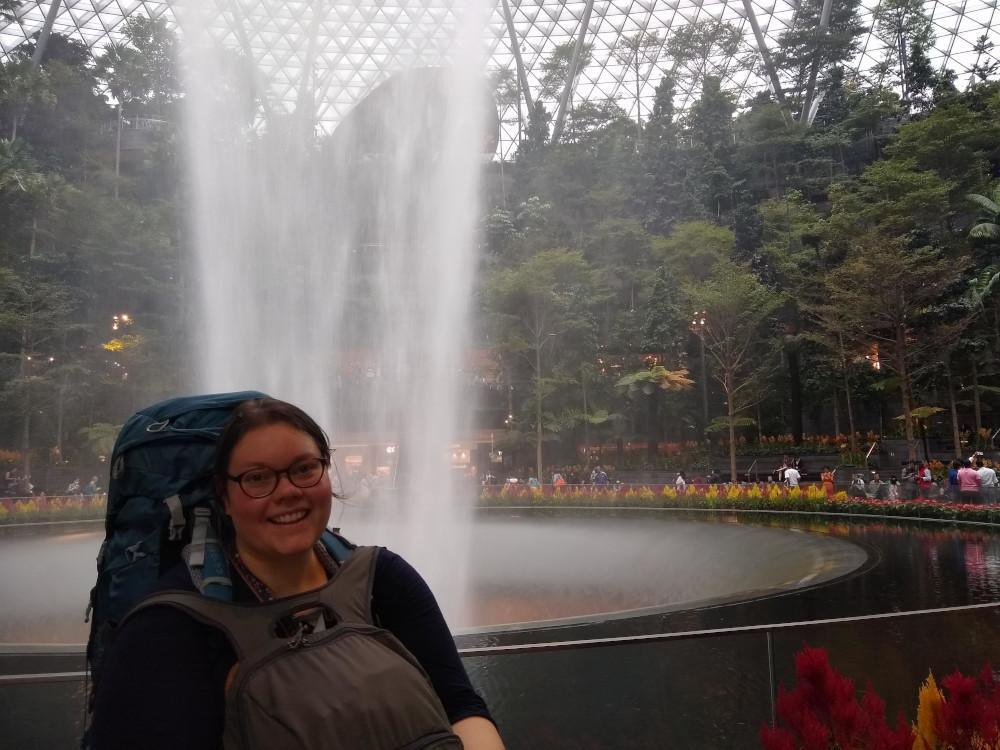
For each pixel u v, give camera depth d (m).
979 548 14.05
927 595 9.30
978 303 37.66
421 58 40.81
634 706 4.40
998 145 49.59
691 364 50.31
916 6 63.75
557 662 4.47
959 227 51.03
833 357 42.53
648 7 81.19
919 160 46.91
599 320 51.16
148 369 43.34
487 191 69.06
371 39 69.62
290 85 70.81
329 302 40.94
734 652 4.48
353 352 42.00
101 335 44.53
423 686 1.56
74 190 46.75
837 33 64.44
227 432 1.68
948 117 45.38
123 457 1.78
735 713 4.36
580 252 48.78
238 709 1.43
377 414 39.25
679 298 47.31
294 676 1.46
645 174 61.62
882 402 46.97
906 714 4.52
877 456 42.91
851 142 61.00
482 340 47.44
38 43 67.38
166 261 47.44
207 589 1.61
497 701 4.54
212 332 37.03
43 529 24.83
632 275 52.78
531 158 70.31
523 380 46.88
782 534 16.97
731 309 40.72
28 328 40.75
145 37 58.16
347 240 42.06
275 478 1.65
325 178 41.78
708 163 59.38
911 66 60.81
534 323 45.84
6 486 36.84
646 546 17.22
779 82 75.94
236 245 37.28
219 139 36.56
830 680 3.70
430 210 34.53
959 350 40.22
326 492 1.73
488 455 48.41
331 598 1.64
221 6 59.09
